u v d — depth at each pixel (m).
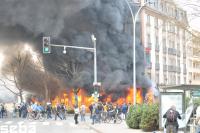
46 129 27.84
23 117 48.31
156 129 22.98
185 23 16.20
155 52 70.19
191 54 19.41
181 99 19.08
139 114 25.31
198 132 13.35
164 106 19.31
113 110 35.03
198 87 16.98
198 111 13.61
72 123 35.12
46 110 44.56
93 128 27.61
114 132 23.44
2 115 47.91
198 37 16.98
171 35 18.97
